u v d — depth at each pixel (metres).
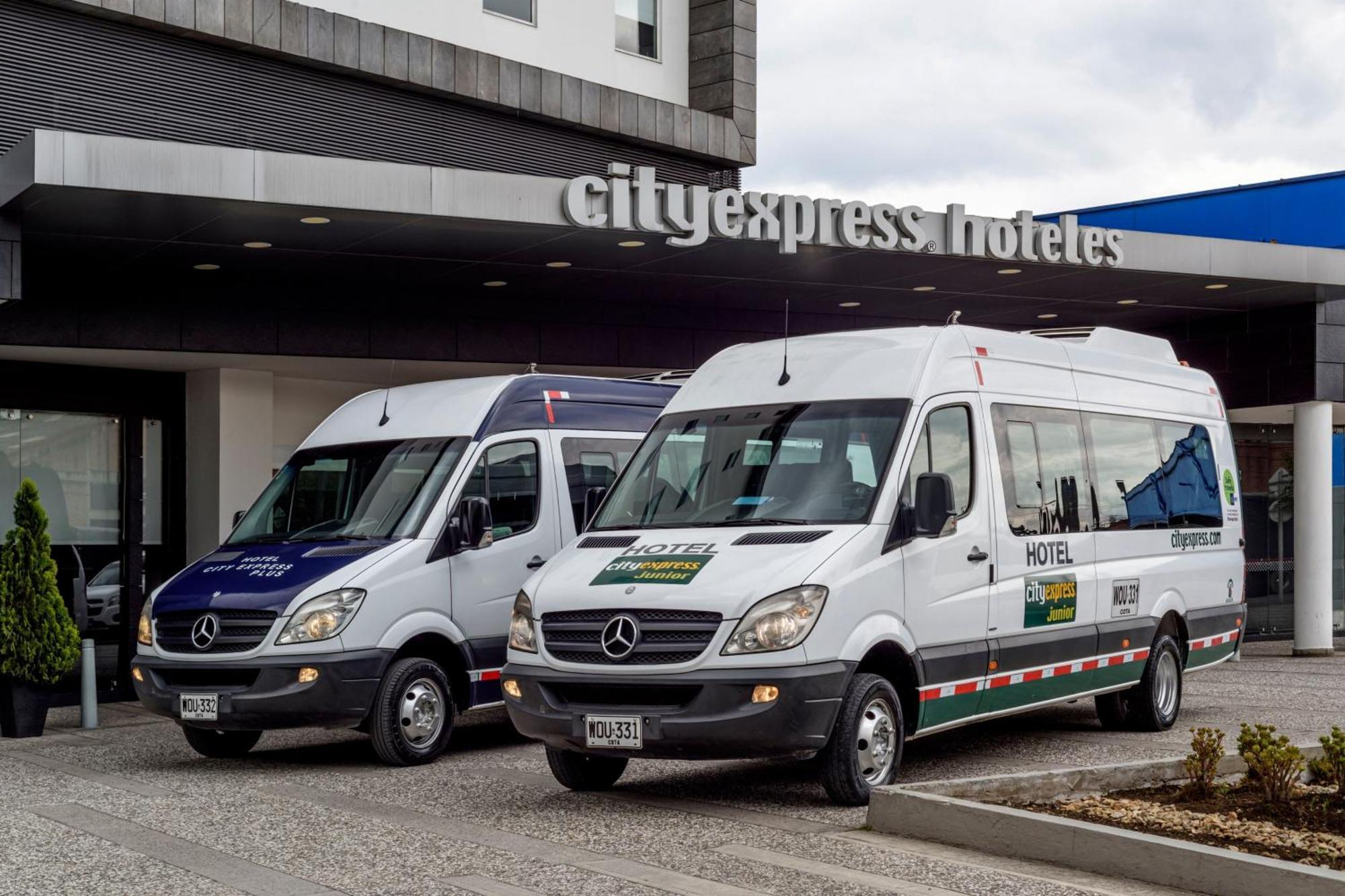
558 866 6.98
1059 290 17.95
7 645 12.48
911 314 19.62
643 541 8.80
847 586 8.19
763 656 7.86
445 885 6.65
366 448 11.73
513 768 10.31
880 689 8.45
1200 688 15.29
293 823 8.26
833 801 8.33
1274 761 7.46
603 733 8.08
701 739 7.86
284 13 16.61
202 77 16.19
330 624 10.19
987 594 9.42
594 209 13.63
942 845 7.28
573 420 12.10
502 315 17.08
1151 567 11.52
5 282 12.16
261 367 16.56
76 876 7.02
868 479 8.73
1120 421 11.46
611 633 8.12
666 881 6.64
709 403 9.71
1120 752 10.58
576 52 20.31
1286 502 23.14
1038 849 6.88
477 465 11.27
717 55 21.75
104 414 16.39
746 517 8.83
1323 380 19.39
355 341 16.12
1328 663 18.67
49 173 11.36
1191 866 6.25
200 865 7.20
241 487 16.64
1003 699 9.59
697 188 14.14
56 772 10.55
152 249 13.73
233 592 10.41
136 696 16.30
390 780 9.80
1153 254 16.67
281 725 10.13
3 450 15.67
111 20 15.46
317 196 12.34
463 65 18.28
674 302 18.00
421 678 10.61
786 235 14.53
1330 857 6.40
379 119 17.75
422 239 13.80
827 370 9.45
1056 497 10.38
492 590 11.17
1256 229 26.05
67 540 15.99
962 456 9.41
